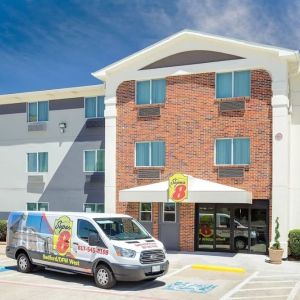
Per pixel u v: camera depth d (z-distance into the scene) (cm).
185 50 2478
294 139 2367
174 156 2466
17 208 3141
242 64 2338
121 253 1464
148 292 1457
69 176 2980
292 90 2389
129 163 2569
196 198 2225
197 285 1584
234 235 2356
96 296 1391
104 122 2884
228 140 2366
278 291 1500
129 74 2600
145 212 2534
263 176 2269
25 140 3145
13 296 1395
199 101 2427
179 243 2439
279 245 2100
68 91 2952
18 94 3095
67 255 1625
